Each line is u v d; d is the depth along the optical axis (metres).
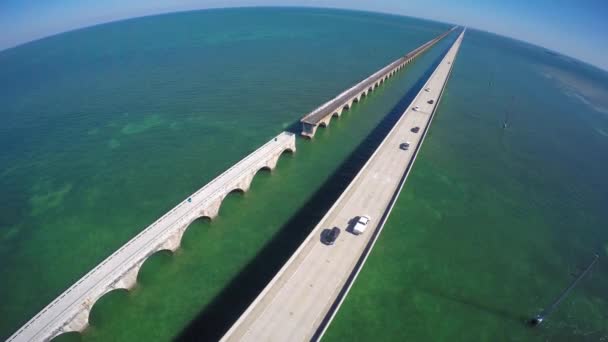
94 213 62.97
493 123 114.69
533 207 70.81
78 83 130.25
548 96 156.25
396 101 125.31
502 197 73.31
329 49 198.75
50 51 199.00
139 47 191.50
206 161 79.75
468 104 131.75
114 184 71.19
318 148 86.88
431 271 52.72
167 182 72.06
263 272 50.41
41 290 48.41
